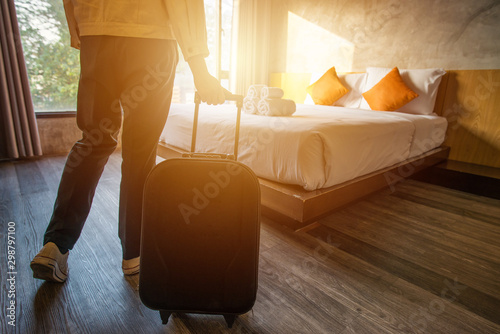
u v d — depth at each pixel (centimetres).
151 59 92
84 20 88
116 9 86
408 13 307
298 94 420
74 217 105
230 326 91
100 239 141
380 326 94
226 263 85
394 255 137
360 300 106
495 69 254
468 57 273
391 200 208
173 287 86
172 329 91
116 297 103
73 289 106
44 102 305
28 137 280
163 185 80
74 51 310
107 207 177
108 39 88
